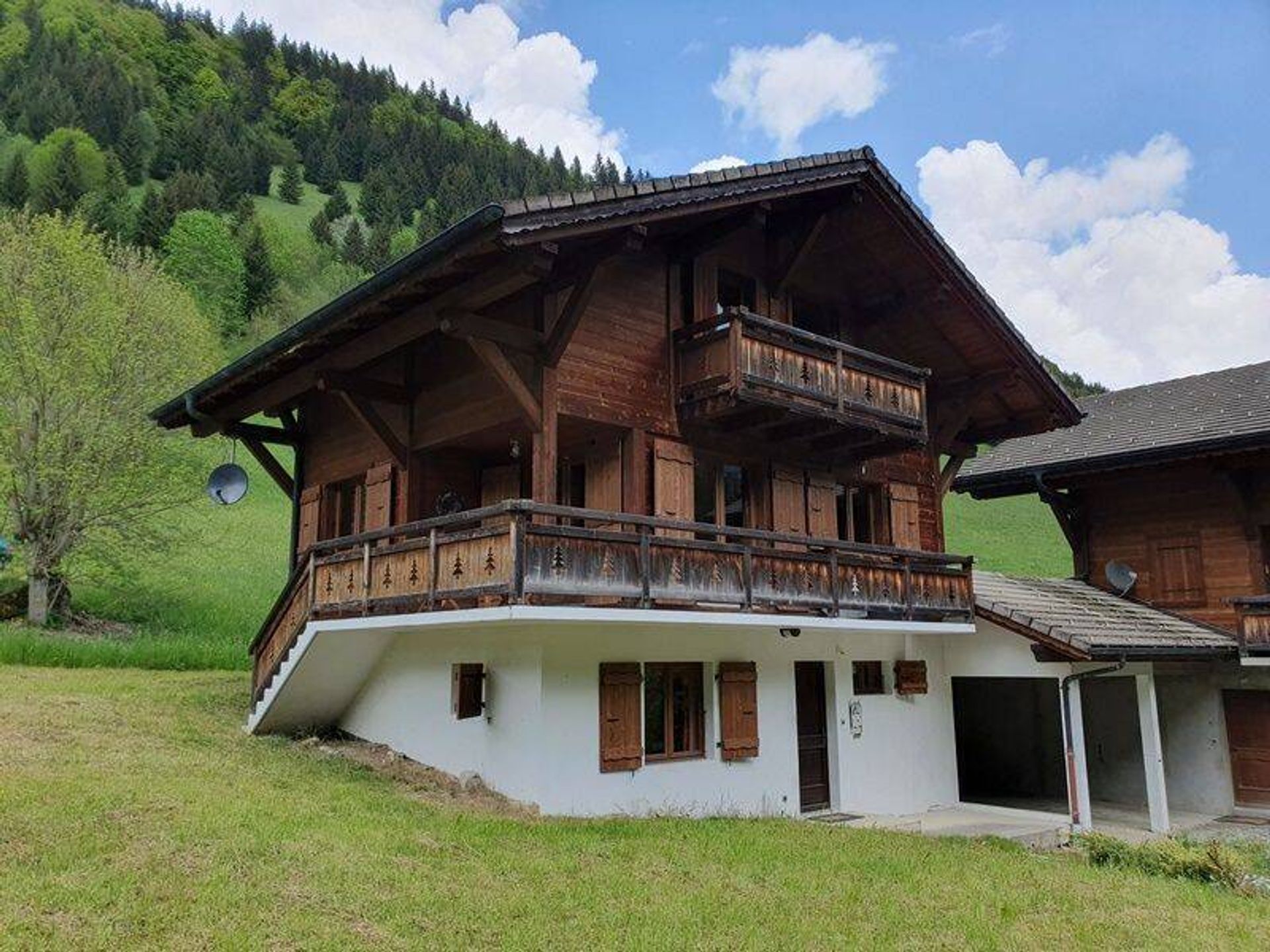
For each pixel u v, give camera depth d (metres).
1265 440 16.05
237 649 19.53
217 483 14.29
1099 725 17.75
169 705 13.73
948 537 41.72
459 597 9.45
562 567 9.26
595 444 12.43
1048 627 13.61
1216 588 17.91
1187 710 17.41
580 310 10.42
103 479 23.42
